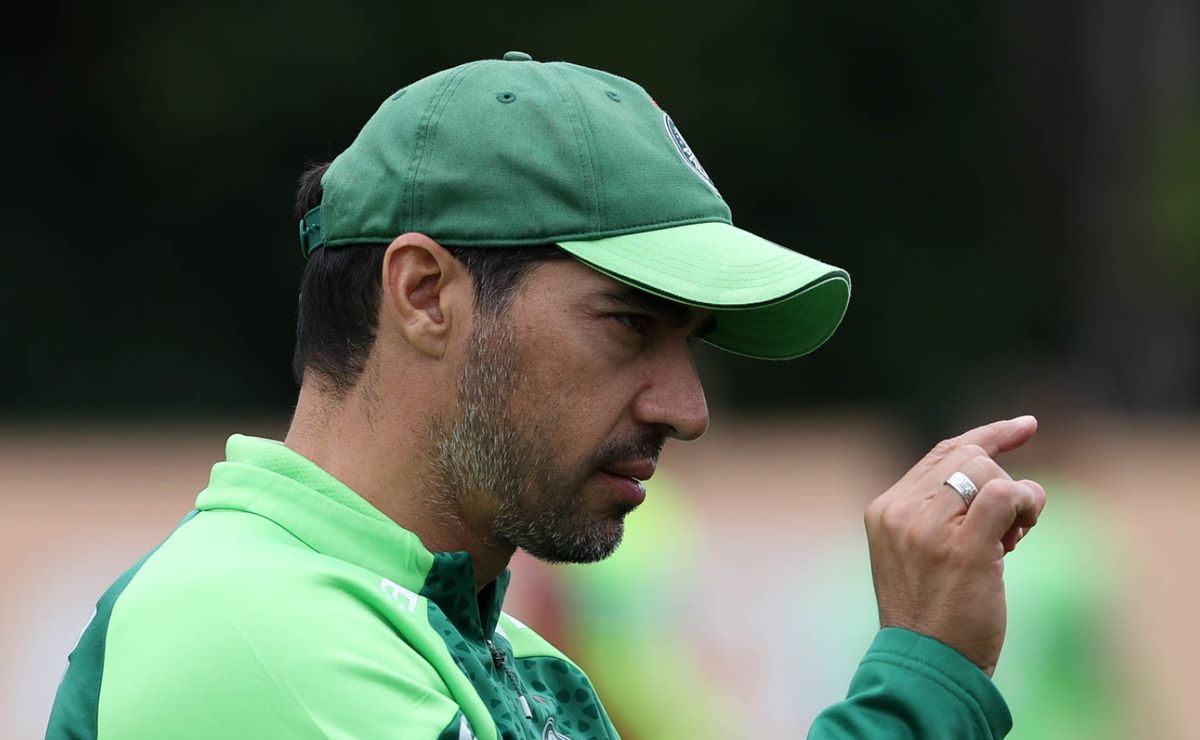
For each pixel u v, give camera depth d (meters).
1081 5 90.69
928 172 91.19
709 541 29.45
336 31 83.44
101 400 84.94
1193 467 64.00
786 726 25.81
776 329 8.62
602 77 8.22
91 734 7.14
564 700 8.85
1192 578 40.28
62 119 86.88
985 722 7.67
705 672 22.20
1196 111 91.75
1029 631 20.77
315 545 7.59
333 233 8.07
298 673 6.99
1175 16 91.44
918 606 7.89
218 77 83.19
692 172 8.03
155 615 7.21
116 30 85.69
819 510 42.97
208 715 6.95
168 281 86.19
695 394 7.91
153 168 86.31
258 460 7.87
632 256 7.67
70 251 86.31
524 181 7.71
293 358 8.58
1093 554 21.05
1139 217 90.19
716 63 87.88
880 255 90.06
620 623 20.27
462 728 7.12
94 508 46.31
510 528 7.89
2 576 29.75
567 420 7.74
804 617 26.58
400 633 7.37
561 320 7.70
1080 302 89.56
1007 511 7.92
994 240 90.69
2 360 84.62
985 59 92.38
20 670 27.53
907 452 28.09
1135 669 22.16
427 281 7.84
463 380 7.79
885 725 7.58
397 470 7.91
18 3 85.06
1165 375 88.94
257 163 85.62
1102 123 90.50
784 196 90.62
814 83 90.88
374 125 8.09
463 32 84.31
